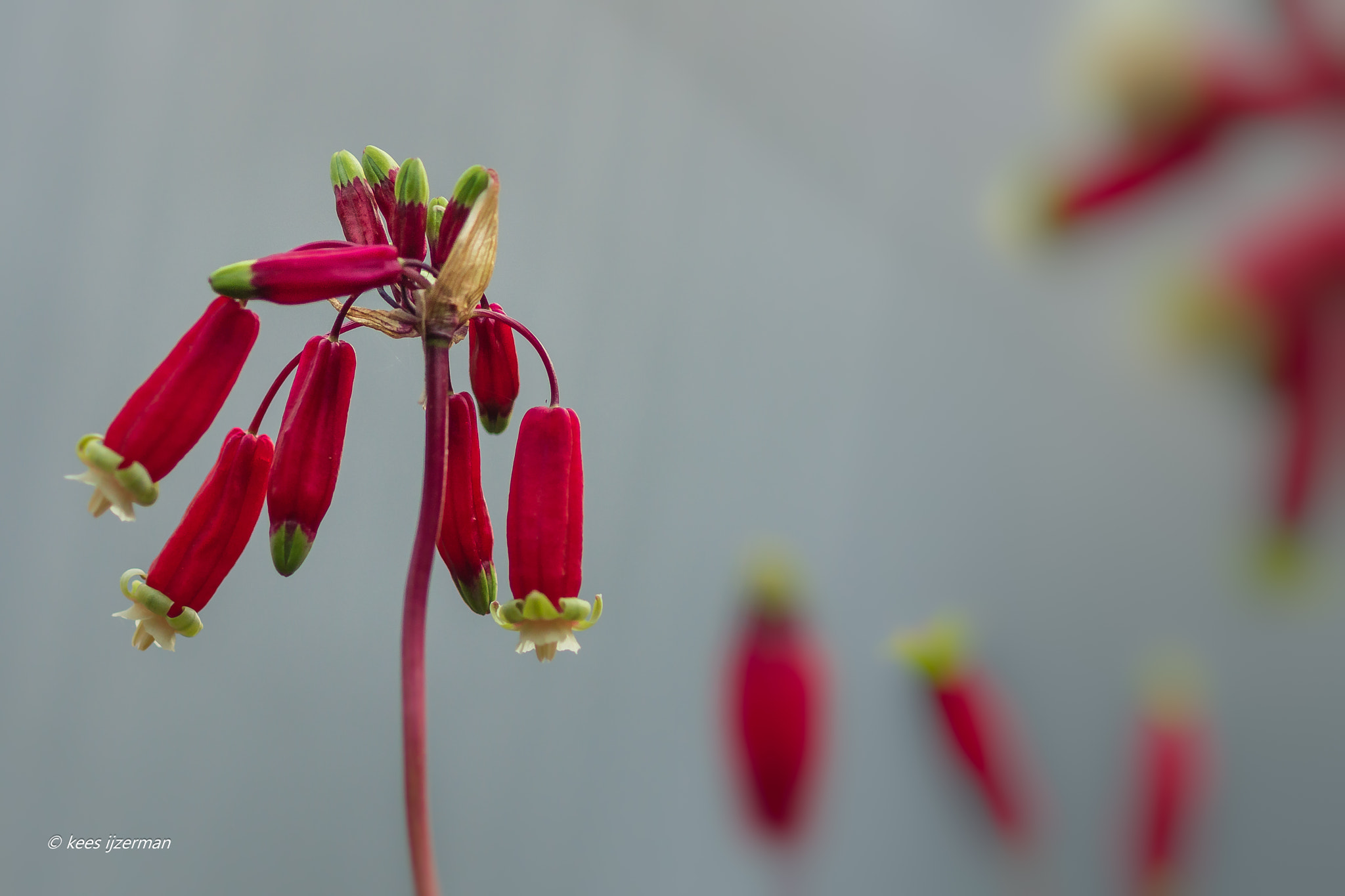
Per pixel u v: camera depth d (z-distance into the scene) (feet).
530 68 2.58
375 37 2.55
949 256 2.18
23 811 2.29
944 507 2.57
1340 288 1.51
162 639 1.60
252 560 2.49
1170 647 2.00
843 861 2.11
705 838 2.63
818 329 2.85
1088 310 2.09
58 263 2.43
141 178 2.47
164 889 2.34
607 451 2.79
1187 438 1.99
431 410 1.59
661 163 2.61
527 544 1.60
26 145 2.43
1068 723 2.07
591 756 2.72
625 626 2.80
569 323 2.71
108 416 2.42
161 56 2.49
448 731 2.62
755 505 2.90
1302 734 1.99
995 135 1.96
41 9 2.45
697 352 2.89
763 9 1.93
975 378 2.43
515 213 2.63
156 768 2.39
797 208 2.52
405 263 1.59
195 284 2.44
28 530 2.38
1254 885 1.97
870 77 1.96
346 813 2.49
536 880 2.63
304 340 2.38
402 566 2.51
